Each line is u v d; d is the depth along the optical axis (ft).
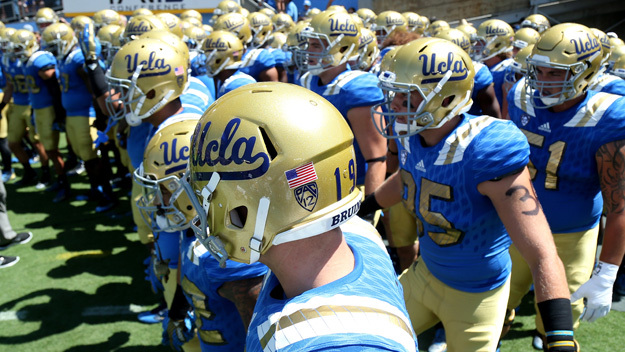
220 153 2.87
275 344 2.56
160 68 7.64
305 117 2.83
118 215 16.15
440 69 5.56
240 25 16.83
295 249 2.90
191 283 5.17
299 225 2.82
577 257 7.57
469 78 5.73
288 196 2.79
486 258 5.89
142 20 13.37
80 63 14.90
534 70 7.41
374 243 3.37
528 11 35.29
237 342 5.39
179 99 8.33
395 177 6.84
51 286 11.84
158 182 5.42
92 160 16.46
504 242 5.96
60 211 16.75
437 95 5.58
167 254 6.61
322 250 2.92
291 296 2.98
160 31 10.00
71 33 15.42
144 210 6.20
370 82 9.01
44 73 15.90
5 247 14.01
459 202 5.65
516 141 5.25
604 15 35.42
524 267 7.43
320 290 2.70
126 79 7.60
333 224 2.85
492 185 5.30
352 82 9.07
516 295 7.68
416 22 22.40
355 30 9.90
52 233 14.94
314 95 3.05
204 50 13.48
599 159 6.93
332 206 2.88
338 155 2.89
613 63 13.41
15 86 18.04
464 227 5.74
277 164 2.77
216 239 3.15
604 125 6.84
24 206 17.24
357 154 9.82
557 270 4.77
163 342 7.69
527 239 5.01
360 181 9.96
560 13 35.01
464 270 5.98
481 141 5.37
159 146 5.52
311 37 9.80
